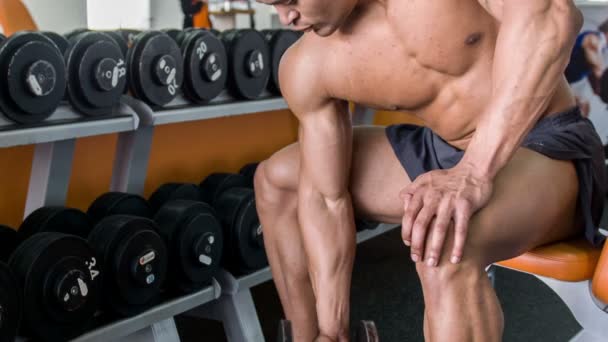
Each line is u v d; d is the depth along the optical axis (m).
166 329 1.77
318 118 1.16
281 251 1.37
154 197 2.04
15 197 1.96
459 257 0.85
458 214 0.85
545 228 1.04
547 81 0.85
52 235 1.50
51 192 1.80
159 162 2.30
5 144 1.50
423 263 0.88
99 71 1.69
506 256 0.98
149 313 1.71
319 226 1.20
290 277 1.37
